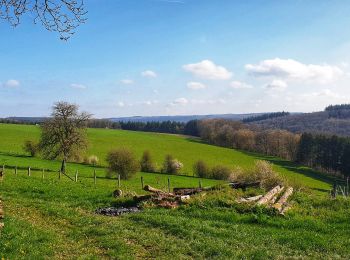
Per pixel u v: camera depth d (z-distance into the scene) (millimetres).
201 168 89312
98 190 34062
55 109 73812
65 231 18734
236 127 180125
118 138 145000
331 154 137375
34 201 26391
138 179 76188
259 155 148500
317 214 23734
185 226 19359
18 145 109000
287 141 154500
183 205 24703
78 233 18328
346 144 132125
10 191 32031
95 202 28328
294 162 146375
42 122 74875
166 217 21266
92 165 89938
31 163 80062
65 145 73625
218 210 23531
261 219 21375
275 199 27797
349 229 20234
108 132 164875
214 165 95375
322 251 16281
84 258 14445
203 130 172500
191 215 22828
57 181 39938
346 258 15391
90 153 107750
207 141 167250
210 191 28750
